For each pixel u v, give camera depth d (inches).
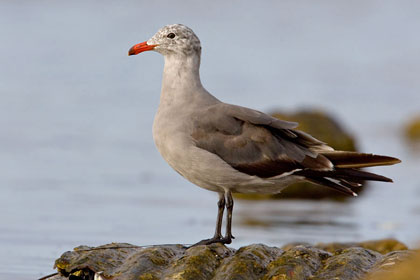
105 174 740.7
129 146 842.8
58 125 899.4
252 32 1432.1
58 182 699.4
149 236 541.6
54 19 1390.3
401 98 1135.6
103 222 579.5
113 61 1184.8
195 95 419.2
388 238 524.7
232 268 353.1
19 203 625.0
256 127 408.5
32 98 997.2
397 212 645.3
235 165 402.6
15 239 518.6
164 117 412.2
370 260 358.6
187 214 618.8
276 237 553.3
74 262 366.9
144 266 359.9
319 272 350.9
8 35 1284.4
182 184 727.7
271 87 1123.3
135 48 432.1
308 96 1104.2
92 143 844.0
